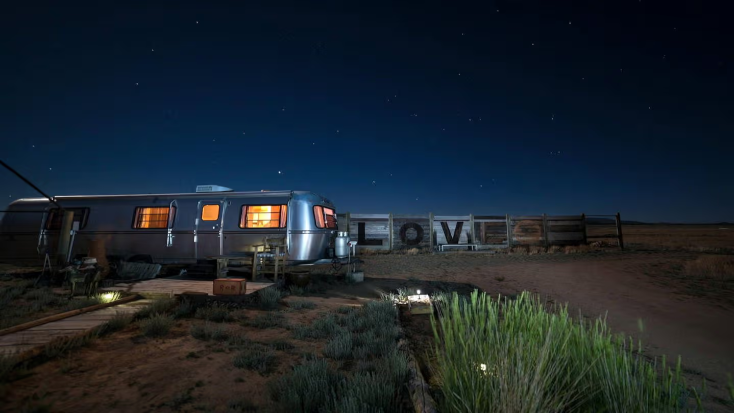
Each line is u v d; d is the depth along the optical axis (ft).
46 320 15.78
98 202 35.55
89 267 22.43
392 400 9.64
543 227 70.08
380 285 31.83
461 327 10.05
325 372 11.05
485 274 39.06
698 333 18.16
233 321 18.42
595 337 9.59
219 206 32.76
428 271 41.75
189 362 12.63
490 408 7.76
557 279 35.35
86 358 12.73
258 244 31.30
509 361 8.82
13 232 36.04
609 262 48.47
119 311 18.11
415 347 14.98
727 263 39.47
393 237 65.57
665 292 28.40
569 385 8.55
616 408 7.58
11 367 11.02
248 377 11.51
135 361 12.60
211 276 29.78
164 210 34.04
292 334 16.43
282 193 32.19
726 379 12.91
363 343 14.84
